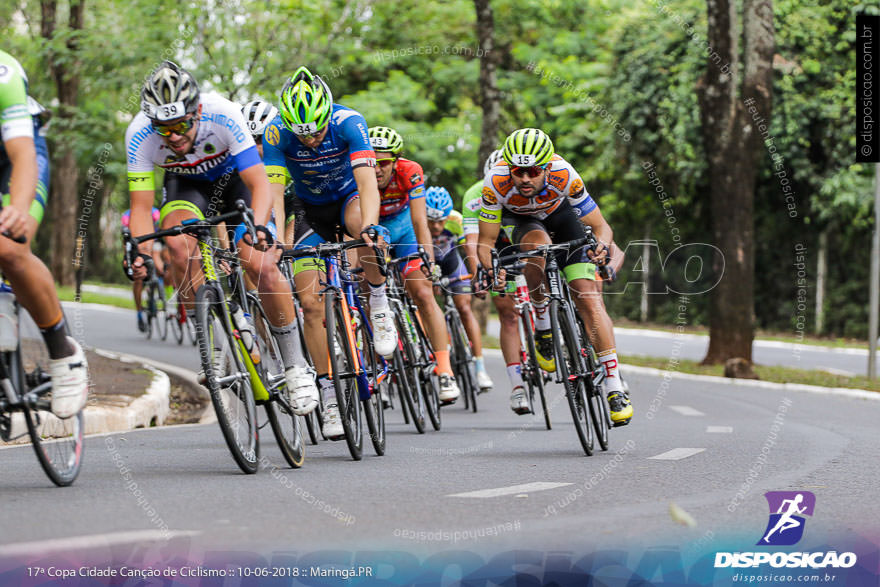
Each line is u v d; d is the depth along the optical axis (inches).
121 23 1612.9
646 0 2119.8
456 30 2023.9
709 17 1480.1
